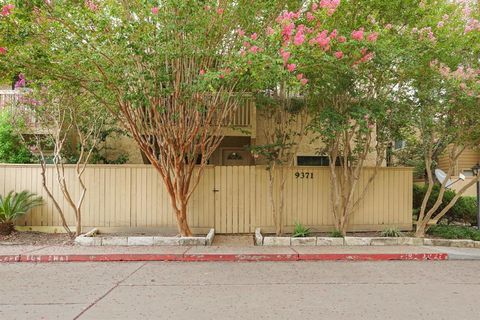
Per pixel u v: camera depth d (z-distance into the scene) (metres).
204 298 6.19
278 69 8.59
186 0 8.77
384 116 11.13
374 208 12.81
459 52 11.15
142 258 9.51
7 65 9.09
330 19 10.26
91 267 8.70
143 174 12.37
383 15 10.86
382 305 5.82
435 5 11.07
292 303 5.92
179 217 11.41
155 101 10.25
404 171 12.97
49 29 9.09
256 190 12.59
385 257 9.70
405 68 10.40
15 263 9.13
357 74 10.61
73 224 12.23
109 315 5.35
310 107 11.87
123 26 8.95
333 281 7.36
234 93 10.98
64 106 11.38
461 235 11.76
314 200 12.68
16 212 11.60
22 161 13.79
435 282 7.30
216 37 10.09
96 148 14.48
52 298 6.19
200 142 11.41
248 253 9.69
